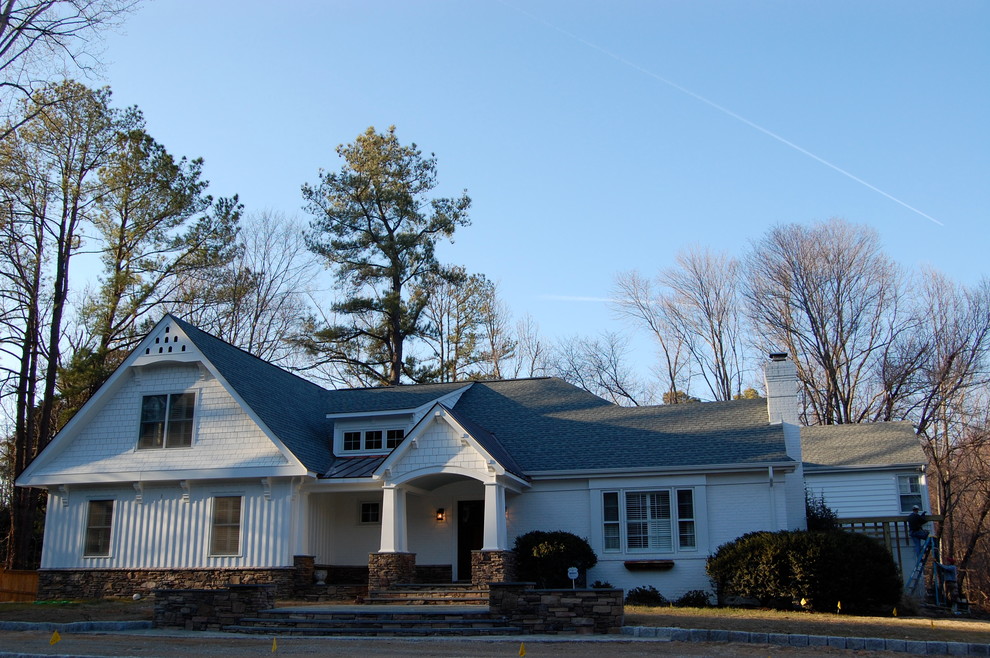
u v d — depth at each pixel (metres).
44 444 31.81
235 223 37.50
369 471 23.69
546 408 27.91
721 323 47.75
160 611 17.20
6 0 21.05
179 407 24.77
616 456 24.03
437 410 22.36
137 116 34.56
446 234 45.66
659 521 23.09
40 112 24.94
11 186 30.59
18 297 31.73
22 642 14.38
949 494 38.56
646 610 19.17
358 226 45.16
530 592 15.84
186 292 37.00
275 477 23.25
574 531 23.56
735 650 13.35
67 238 33.41
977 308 40.25
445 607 19.03
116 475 24.30
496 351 51.16
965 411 39.75
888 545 25.22
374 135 46.31
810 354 43.66
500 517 21.89
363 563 25.09
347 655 12.78
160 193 34.59
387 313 43.69
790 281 44.00
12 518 31.44
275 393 26.39
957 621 17.73
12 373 31.20
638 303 49.50
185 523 23.95
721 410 26.03
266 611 17.19
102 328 32.91
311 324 43.81
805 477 28.88
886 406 41.12
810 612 19.20
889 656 13.05
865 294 42.56
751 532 22.16
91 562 24.34
